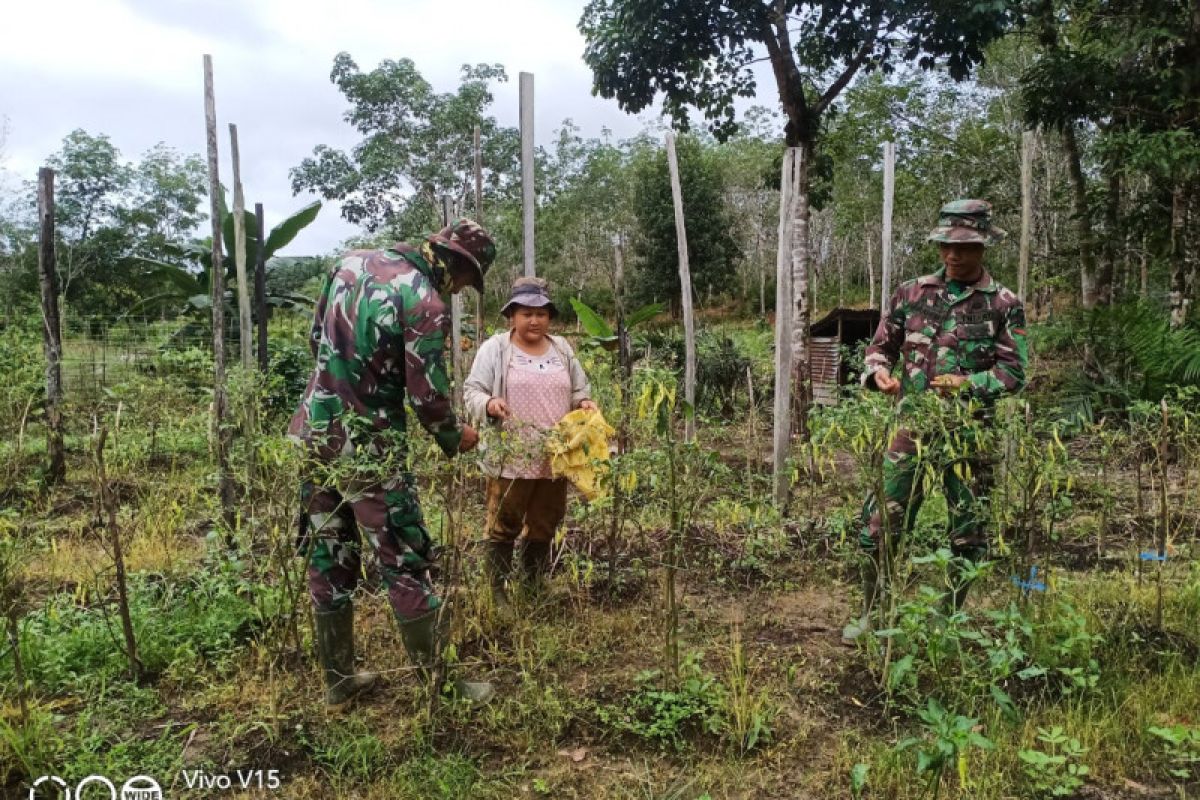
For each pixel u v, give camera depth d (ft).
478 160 19.56
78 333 28.04
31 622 11.89
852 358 24.72
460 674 10.87
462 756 9.25
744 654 11.89
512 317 13.32
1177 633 12.27
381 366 9.80
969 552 11.97
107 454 18.39
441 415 9.86
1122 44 32.58
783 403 18.28
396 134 101.71
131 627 10.91
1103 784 8.91
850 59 37.78
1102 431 15.55
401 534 9.97
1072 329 32.83
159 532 15.88
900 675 9.56
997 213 53.57
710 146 144.15
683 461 10.97
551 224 132.77
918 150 59.62
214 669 11.39
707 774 9.08
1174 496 19.93
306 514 10.64
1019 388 12.02
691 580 14.98
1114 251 39.70
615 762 9.40
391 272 9.78
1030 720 9.71
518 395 12.98
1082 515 18.03
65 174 106.01
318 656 11.02
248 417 13.62
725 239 118.11
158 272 40.11
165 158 114.21
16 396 21.20
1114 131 34.35
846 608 13.70
